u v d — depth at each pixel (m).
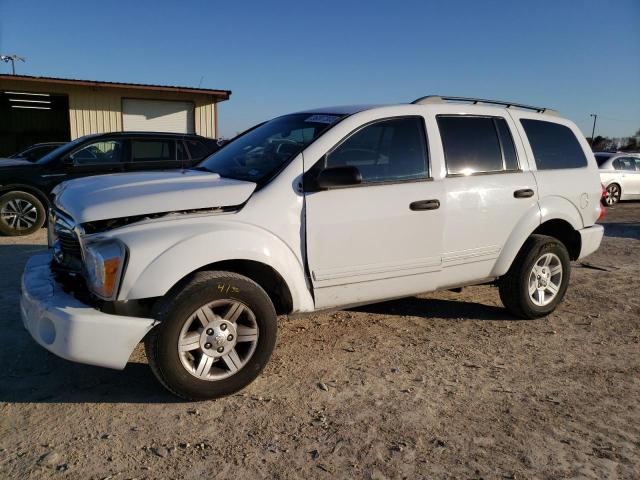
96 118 17.33
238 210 3.55
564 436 3.15
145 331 3.21
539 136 5.15
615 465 2.88
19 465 2.75
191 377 3.35
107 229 3.29
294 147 3.96
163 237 3.25
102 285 3.15
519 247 4.85
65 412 3.28
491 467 2.83
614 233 10.73
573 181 5.23
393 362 4.12
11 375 3.72
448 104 4.65
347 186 3.92
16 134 23.92
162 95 18.09
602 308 5.62
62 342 3.11
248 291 3.45
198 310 3.32
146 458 2.84
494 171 4.71
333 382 3.75
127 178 3.87
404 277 4.22
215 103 18.94
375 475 2.74
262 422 3.21
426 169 4.32
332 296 3.94
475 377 3.90
